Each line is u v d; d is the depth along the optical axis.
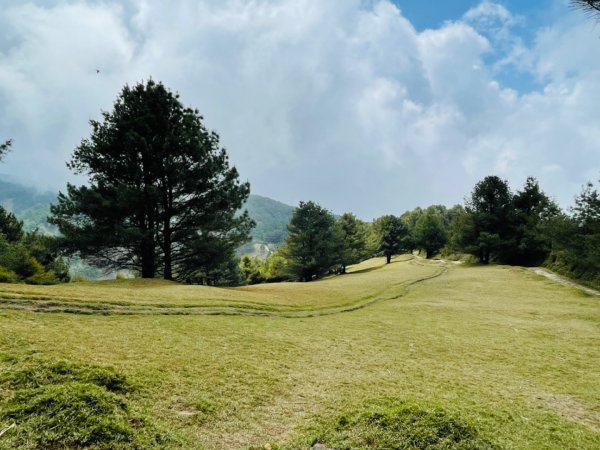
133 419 4.99
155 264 27.56
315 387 8.02
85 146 24.48
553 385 9.61
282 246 65.88
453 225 70.81
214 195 26.45
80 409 4.62
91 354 8.17
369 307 22.56
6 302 12.05
